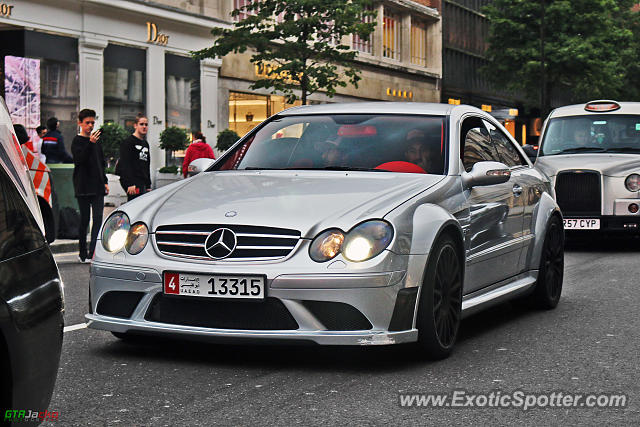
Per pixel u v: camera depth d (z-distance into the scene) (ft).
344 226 17.34
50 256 11.53
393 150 21.21
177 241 18.01
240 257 17.43
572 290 30.37
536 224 25.36
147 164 43.29
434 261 18.33
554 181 46.39
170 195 19.66
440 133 21.63
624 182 45.50
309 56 84.23
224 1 99.81
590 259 41.22
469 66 169.58
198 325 17.62
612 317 24.67
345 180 19.72
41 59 74.90
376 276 17.10
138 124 42.80
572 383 16.93
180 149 87.97
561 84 140.15
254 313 17.31
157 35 88.53
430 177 20.17
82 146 39.63
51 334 11.16
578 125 49.21
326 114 23.04
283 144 22.24
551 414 14.82
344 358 18.89
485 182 20.74
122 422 14.12
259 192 19.03
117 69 84.02
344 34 82.23
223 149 94.73
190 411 14.78
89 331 21.79
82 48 79.10
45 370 11.03
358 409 14.99
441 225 18.54
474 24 171.83
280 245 17.37
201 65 96.37
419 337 18.25
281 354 19.21
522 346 20.49
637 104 49.73
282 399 15.58
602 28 135.74
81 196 39.68
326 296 16.96
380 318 17.22
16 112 71.82
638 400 15.71
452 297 19.42
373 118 22.47
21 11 72.69
